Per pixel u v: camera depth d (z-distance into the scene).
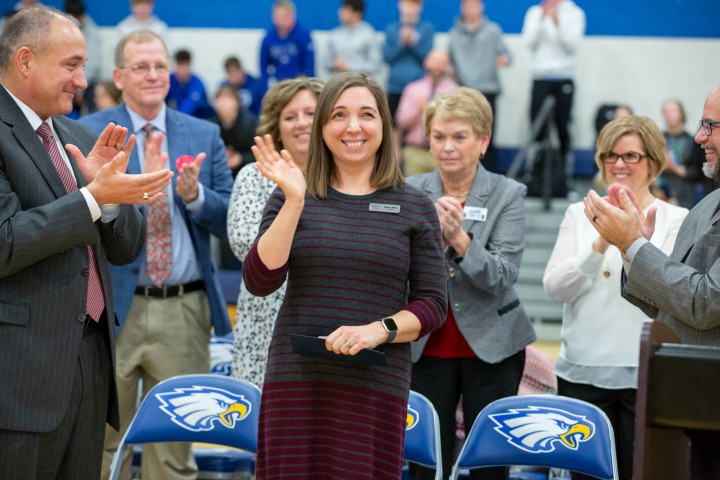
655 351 2.48
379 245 2.86
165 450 4.34
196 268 4.34
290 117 4.14
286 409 2.85
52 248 2.92
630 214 3.09
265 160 2.79
